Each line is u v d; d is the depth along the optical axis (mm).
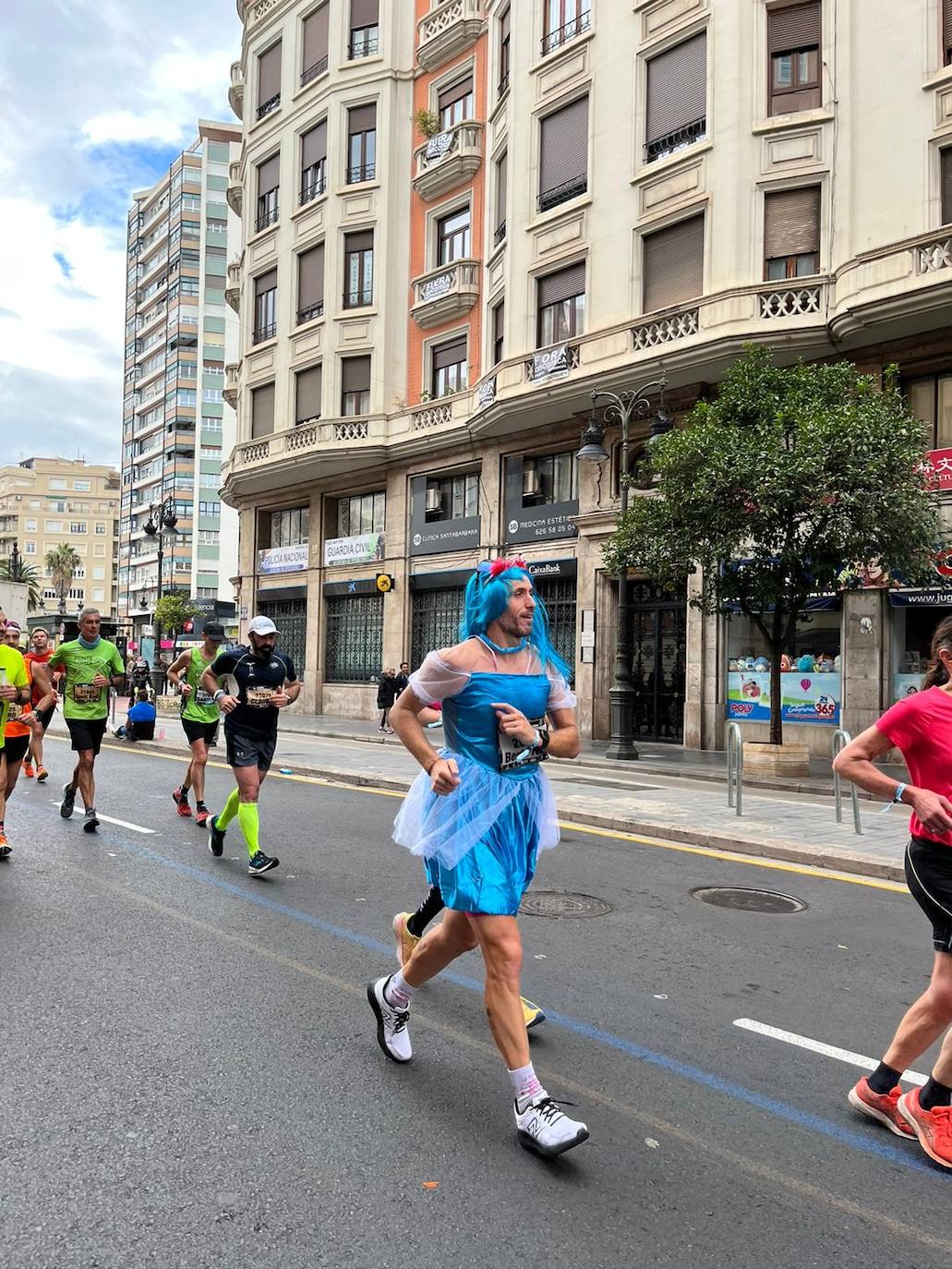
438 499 25188
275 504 30875
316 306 28203
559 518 21406
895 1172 2883
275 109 29922
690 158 17969
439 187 25750
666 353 17391
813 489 11664
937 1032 3059
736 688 17734
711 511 12711
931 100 15133
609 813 9320
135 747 15828
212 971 4504
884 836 8250
